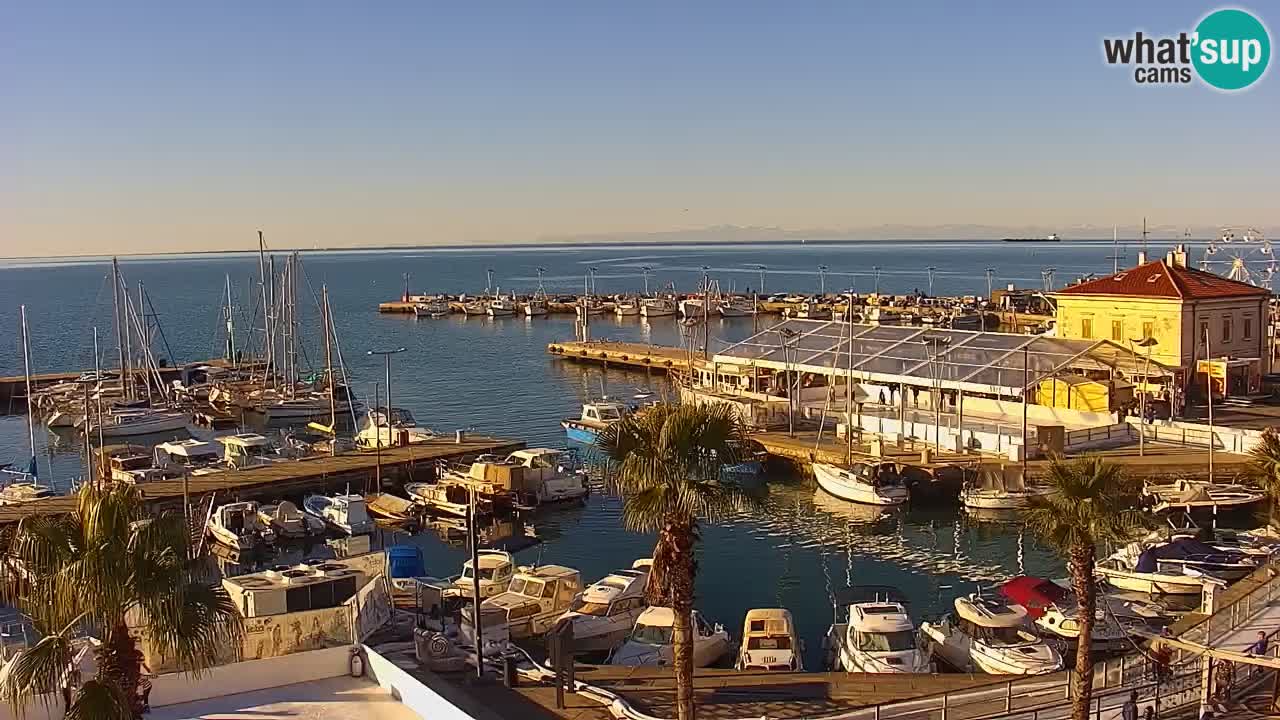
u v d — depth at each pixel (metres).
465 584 48.78
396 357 158.12
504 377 135.75
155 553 20.22
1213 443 67.56
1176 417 78.06
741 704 30.50
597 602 44.19
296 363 132.38
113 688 19.84
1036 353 79.25
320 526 65.06
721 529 62.97
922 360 83.44
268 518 64.12
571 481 70.25
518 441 86.38
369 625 36.00
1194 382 87.12
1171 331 86.75
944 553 57.91
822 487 70.62
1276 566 43.16
